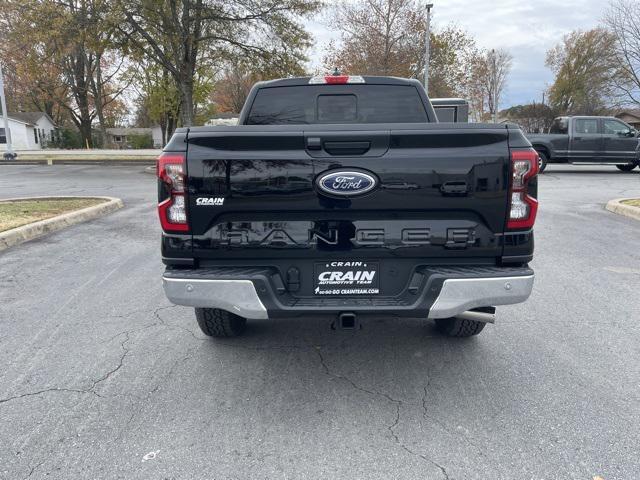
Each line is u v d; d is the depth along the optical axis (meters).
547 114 49.62
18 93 49.56
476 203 3.02
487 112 57.28
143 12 20.48
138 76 36.41
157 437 2.90
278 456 2.73
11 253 7.01
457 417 3.08
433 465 2.65
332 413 3.14
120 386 3.47
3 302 5.10
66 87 47.50
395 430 2.96
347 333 4.39
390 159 2.99
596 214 9.88
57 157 29.34
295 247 3.09
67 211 9.59
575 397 3.30
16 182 17.16
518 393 3.36
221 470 2.62
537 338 4.23
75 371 3.69
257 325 4.58
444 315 3.03
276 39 22.88
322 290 3.16
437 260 3.13
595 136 17.81
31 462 2.69
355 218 3.07
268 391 3.41
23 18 20.16
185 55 22.42
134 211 10.62
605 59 36.69
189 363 3.82
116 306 5.00
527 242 3.09
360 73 31.39
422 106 4.62
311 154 2.99
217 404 3.25
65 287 5.57
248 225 3.09
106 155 30.42
